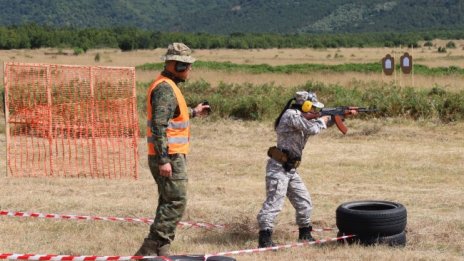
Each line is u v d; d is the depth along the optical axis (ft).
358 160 53.01
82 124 60.29
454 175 47.60
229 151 58.49
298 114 29.50
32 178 47.21
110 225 34.71
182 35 423.23
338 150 57.52
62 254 29.68
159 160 25.71
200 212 37.09
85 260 25.55
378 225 29.58
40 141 62.03
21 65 51.29
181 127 26.32
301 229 31.12
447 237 32.01
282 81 116.26
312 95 29.94
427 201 39.86
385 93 82.89
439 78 120.57
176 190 26.37
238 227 33.86
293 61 247.09
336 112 30.04
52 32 357.41
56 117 59.26
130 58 261.24
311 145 60.08
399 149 57.67
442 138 62.95
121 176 48.67
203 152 58.03
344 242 30.30
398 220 29.81
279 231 33.37
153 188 44.19
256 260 28.37
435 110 74.28
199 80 104.32
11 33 338.75
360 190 43.21
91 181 46.37
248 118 77.97
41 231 33.37
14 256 25.22
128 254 29.89
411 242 31.17
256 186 44.73
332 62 237.04
